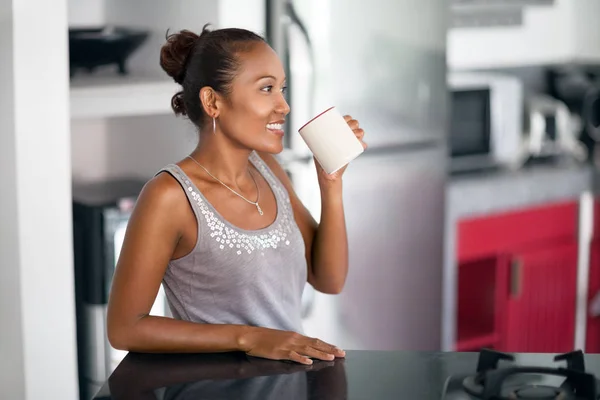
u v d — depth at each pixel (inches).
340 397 52.6
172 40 70.2
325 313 135.9
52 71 96.1
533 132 167.8
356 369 57.6
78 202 117.2
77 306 117.8
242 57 66.2
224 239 67.7
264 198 72.3
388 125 136.3
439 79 140.4
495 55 180.2
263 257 69.5
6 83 95.3
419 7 136.0
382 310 142.3
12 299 99.5
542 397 50.2
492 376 52.3
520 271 160.6
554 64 187.6
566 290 168.6
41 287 99.0
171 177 66.9
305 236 77.7
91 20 128.3
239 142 67.6
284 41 124.3
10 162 96.7
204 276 68.8
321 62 127.3
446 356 59.7
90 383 118.0
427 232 144.3
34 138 96.3
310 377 56.2
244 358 60.6
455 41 174.4
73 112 109.0
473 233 154.0
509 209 158.1
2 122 96.7
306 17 125.2
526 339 165.0
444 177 143.9
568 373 53.4
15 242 97.7
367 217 137.6
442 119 141.9
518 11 168.7
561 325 169.3
